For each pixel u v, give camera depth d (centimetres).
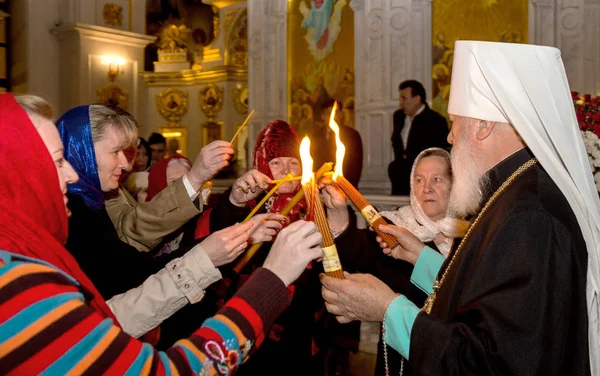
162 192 216
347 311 155
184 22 1527
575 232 130
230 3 1393
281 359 241
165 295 156
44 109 124
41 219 119
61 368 95
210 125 1410
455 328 131
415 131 616
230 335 114
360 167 628
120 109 194
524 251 126
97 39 1280
